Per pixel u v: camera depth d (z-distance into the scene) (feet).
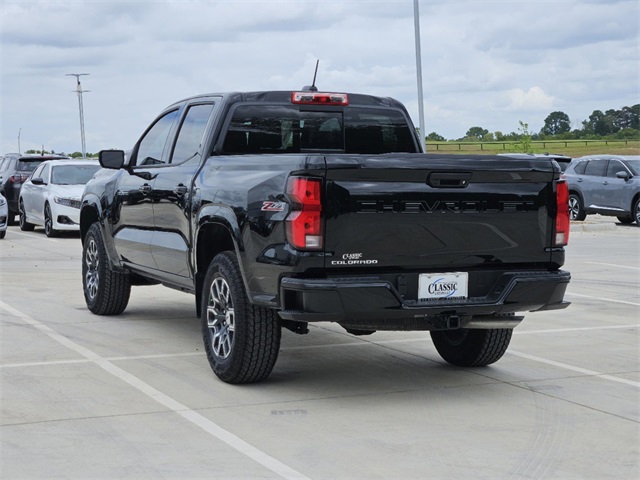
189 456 16.72
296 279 19.56
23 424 18.62
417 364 25.20
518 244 21.21
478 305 20.65
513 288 20.93
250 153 24.76
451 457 16.88
